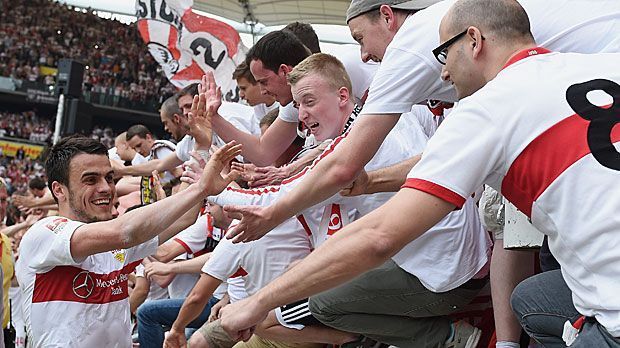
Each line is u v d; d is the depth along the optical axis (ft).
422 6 8.08
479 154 5.39
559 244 5.36
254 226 7.61
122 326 10.04
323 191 7.47
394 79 7.38
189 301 10.39
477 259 8.72
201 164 9.59
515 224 7.55
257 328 9.69
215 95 10.15
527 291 6.41
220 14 44.50
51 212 19.90
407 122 9.78
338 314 9.04
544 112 5.33
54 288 9.44
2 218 14.52
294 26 12.69
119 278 10.00
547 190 5.26
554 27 7.13
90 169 9.82
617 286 4.99
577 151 5.18
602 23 7.12
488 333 9.35
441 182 5.42
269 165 11.10
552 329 6.18
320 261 5.73
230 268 10.17
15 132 85.71
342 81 9.25
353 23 8.50
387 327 9.04
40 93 84.94
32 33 90.63
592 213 5.08
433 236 8.45
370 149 7.48
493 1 5.98
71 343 9.40
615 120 5.24
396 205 5.54
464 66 6.06
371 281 8.64
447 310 8.86
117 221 8.91
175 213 8.68
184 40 20.81
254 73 10.81
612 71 5.55
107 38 93.25
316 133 9.29
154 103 88.48
